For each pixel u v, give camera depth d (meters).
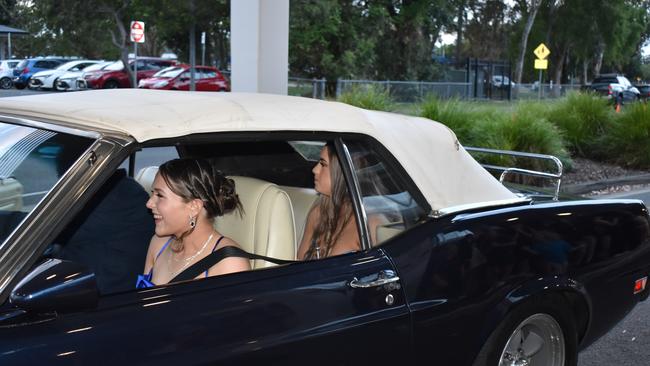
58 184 2.10
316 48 29.94
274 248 2.79
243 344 2.26
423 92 27.05
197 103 2.58
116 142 2.20
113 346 2.02
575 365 3.50
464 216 3.03
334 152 2.88
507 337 3.08
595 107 14.48
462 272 2.89
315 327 2.45
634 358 4.71
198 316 2.22
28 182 2.27
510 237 3.09
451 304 2.84
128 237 2.83
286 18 8.39
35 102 2.68
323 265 2.62
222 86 29.98
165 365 2.08
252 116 2.55
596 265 3.42
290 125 2.63
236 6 8.27
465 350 2.92
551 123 13.40
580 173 12.58
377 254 2.75
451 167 3.15
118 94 2.82
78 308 2.01
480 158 11.28
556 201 3.54
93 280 2.01
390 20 33.75
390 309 2.67
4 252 1.98
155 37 46.53
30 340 1.91
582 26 51.09
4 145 2.41
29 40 42.84
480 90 35.81
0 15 52.28
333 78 30.31
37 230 2.03
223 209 2.62
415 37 35.97
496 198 3.25
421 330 2.76
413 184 2.95
